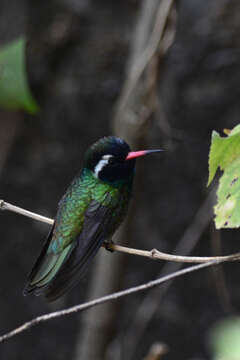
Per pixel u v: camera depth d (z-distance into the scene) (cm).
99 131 1323
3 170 1350
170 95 1245
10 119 1333
